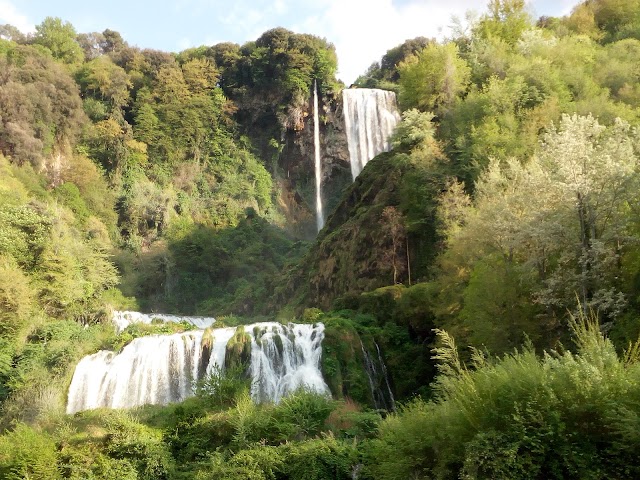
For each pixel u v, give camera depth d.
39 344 30.05
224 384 19.48
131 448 15.70
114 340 30.86
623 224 17.25
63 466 15.27
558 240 18.47
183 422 17.44
